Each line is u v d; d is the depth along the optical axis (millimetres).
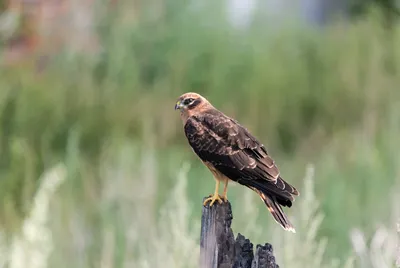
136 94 15258
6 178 11805
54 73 15469
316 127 15445
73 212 10703
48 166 12641
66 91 14711
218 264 6773
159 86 15648
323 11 23422
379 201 11141
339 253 9766
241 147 8547
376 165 12375
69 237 10164
